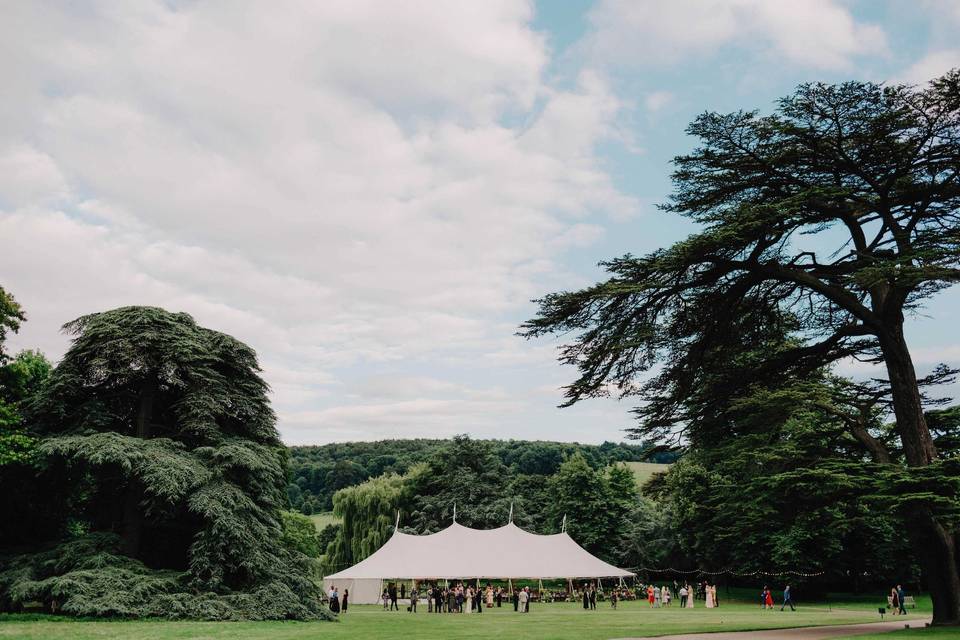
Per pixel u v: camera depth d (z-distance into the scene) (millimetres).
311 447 157750
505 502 77750
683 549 58469
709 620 31234
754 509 25750
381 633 22469
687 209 26297
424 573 43375
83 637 18766
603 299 23516
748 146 24359
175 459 28000
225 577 28234
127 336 30328
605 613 38531
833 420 27797
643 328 23625
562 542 48938
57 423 30125
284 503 32906
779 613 37719
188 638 19141
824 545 46312
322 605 29891
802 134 23031
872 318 25312
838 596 55469
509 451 132750
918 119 22672
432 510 78438
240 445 30359
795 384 28297
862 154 23828
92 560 26656
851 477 22109
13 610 25750
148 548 31031
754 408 27875
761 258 25953
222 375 32375
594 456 134750
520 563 45281
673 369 26719
